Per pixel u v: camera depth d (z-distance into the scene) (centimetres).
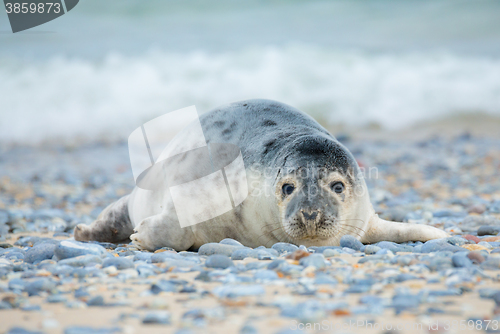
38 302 1153
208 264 1445
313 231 1600
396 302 1069
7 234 2400
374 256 1507
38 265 1541
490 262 1394
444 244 1669
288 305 1075
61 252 1584
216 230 1808
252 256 1566
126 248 1928
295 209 1612
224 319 998
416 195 3534
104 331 941
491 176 4169
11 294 1216
